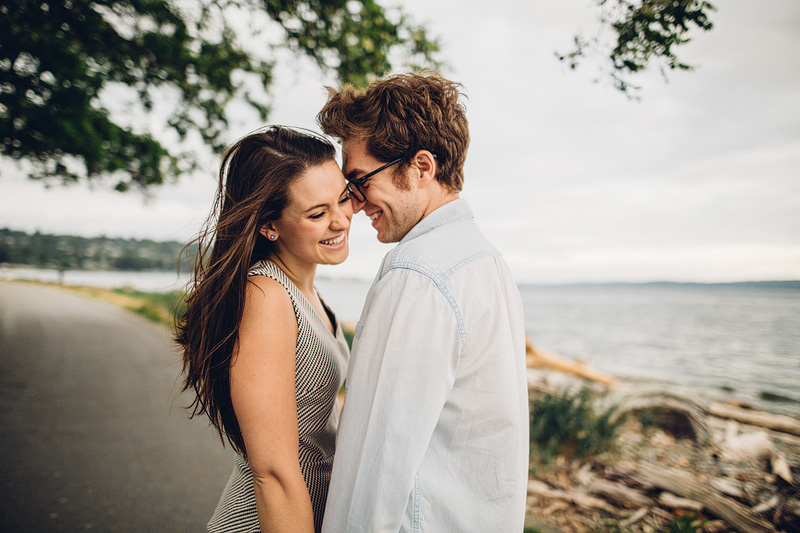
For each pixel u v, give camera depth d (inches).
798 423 186.5
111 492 119.8
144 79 236.4
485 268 41.9
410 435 36.5
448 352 37.9
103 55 215.3
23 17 180.2
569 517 110.7
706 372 404.8
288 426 40.1
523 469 41.7
